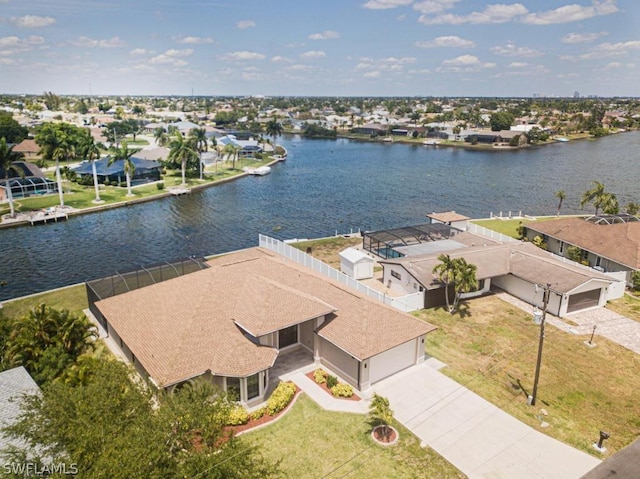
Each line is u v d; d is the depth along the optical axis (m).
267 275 42.69
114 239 78.81
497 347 39.59
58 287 58.84
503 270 50.59
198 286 39.09
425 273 48.44
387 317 36.56
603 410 31.30
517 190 118.44
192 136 131.50
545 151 199.50
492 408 31.17
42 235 80.56
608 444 27.81
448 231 67.25
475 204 103.94
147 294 39.03
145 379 31.58
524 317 45.50
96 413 20.69
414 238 63.94
